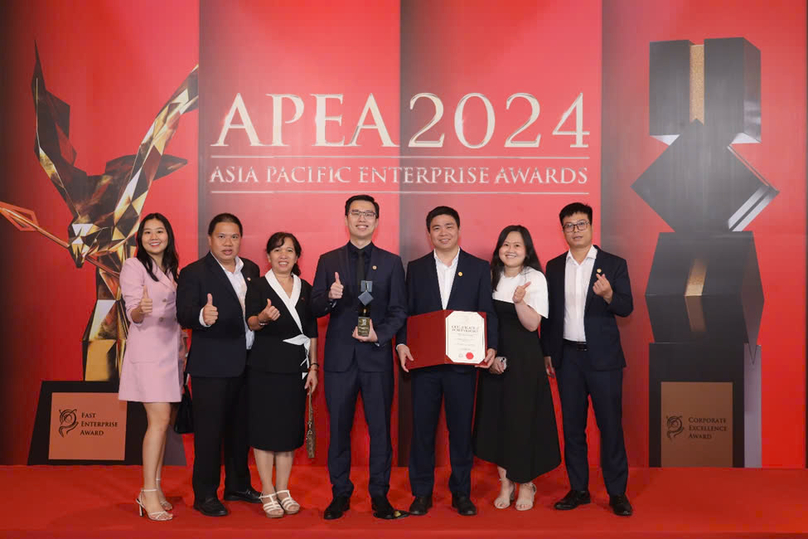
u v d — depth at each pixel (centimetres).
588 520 291
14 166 396
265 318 291
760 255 388
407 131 397
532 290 305
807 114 388
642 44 392
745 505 313
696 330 389
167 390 299
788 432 386
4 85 397
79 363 396
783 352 387
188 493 335
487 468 384
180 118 396
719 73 390
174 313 307
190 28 397
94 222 397
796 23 388
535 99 395
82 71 397
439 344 294
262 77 398
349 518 294
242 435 321
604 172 393
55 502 319
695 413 388
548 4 395
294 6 396
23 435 396
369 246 313
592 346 305
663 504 315
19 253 398
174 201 397
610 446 304
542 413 303
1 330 396
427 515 298
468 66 396
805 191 387
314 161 398
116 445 396
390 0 396
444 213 309
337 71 397
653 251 391
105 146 397
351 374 302
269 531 278
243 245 396
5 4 398
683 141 391
